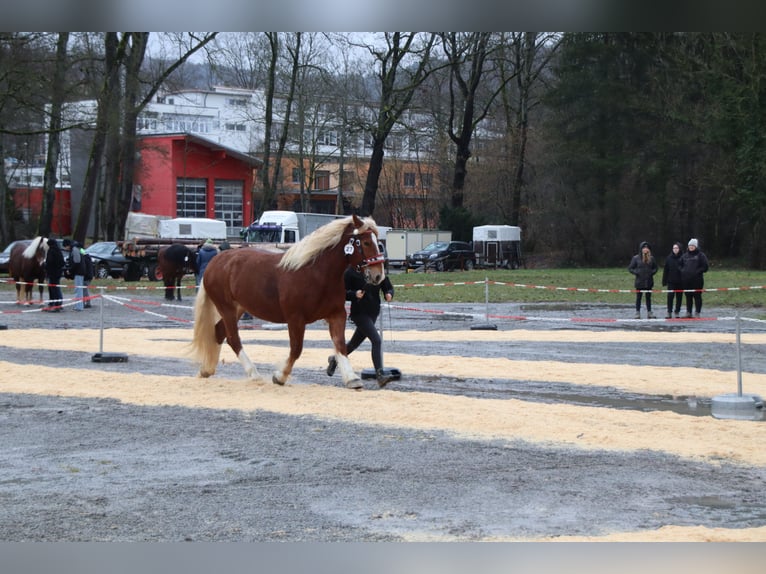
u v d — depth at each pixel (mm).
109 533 6836
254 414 11312
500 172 70062
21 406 12023
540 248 70125
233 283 13609
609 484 8070
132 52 46969
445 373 14961
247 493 7840
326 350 18172
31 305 29656
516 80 74375
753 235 57312
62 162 76500
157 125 82812
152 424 10781
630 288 38156
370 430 10312
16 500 7668
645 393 13062
